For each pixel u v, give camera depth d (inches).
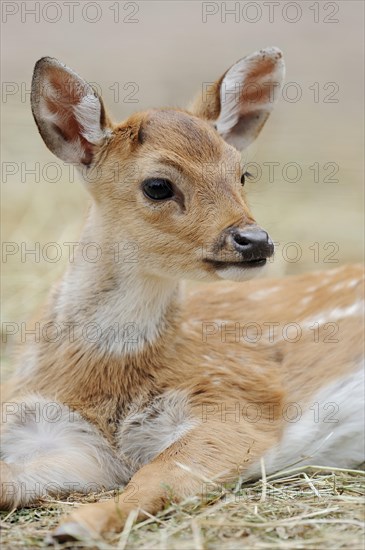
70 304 430.9
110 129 428.8
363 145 938.1
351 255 729.0
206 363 430.3
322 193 822.5
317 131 978.7
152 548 323.0
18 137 874.1
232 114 468.4
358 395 440.1
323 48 1280.8
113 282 422.3
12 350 534.9
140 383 419.2
